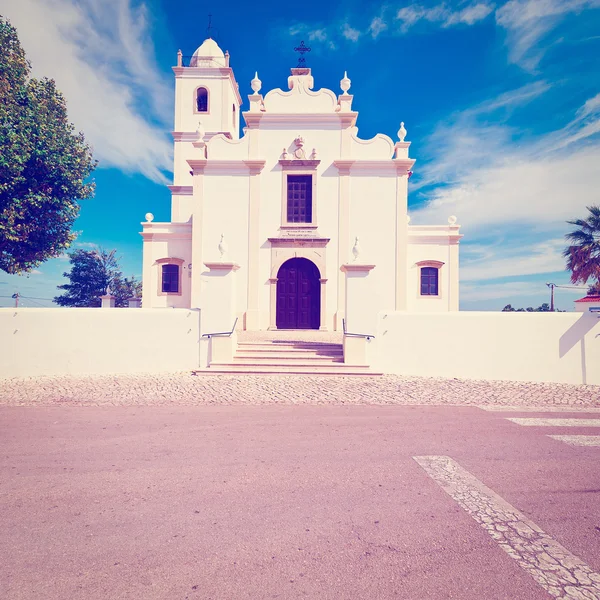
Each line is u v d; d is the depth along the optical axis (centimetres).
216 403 677
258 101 1639
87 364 945
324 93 1642
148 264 1741
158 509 321
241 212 1591
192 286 1581
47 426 540
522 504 338
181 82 2347
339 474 393
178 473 391
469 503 338
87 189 1611
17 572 244
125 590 229
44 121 1441
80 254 3628
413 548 273
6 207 1346
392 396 746
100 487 360
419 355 980
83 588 230
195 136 2330
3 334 898
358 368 952
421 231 1711
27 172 1409
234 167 1598
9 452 444
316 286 1595
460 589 232
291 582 237
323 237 1580
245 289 1573
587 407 699
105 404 666
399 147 1620
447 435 520
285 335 1339
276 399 708
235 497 343
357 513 319
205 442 480
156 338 975
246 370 923
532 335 955
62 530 290
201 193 1594
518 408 681
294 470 401
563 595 228
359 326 977
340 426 552
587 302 1263
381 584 236
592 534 294
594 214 1905
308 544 276
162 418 583
